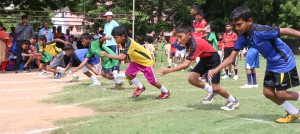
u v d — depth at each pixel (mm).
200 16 9273
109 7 28906
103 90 8430
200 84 6406
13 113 6109
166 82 9844
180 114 5691
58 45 14414
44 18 19375
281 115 5562
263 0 28281
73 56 9750
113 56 6945
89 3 29141
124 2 28188
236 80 10641
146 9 28984
